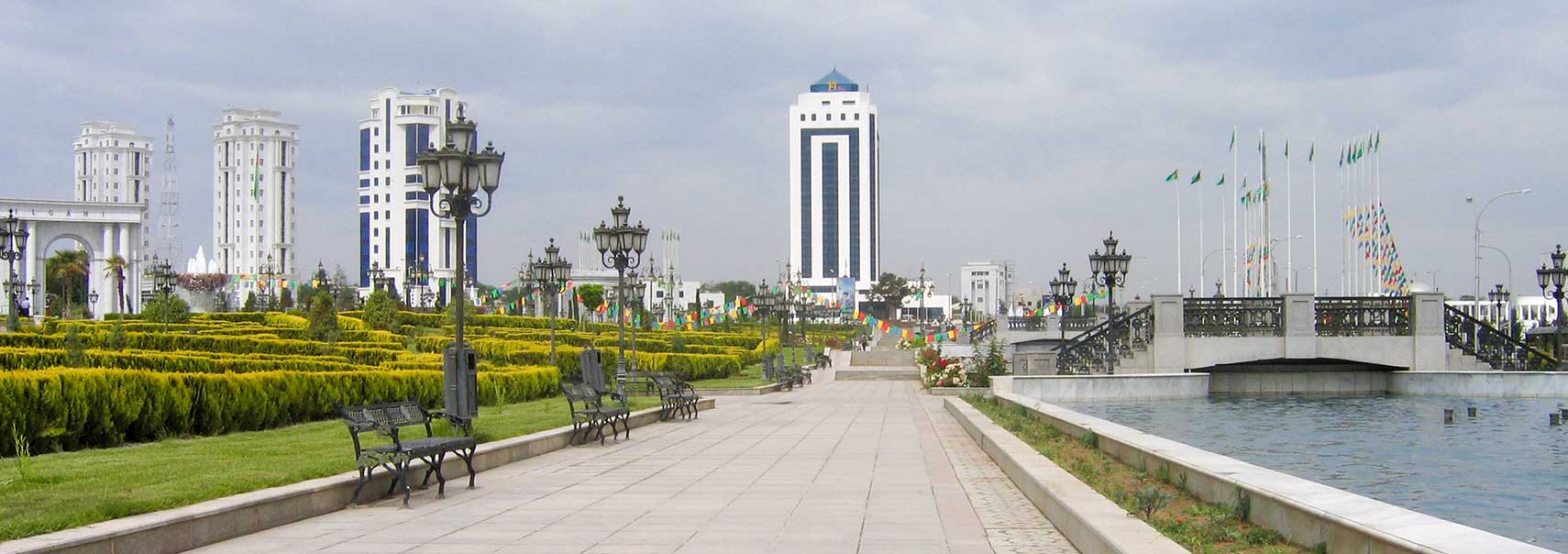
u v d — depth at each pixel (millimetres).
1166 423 29594
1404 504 15164
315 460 14164
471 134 18781
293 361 25422
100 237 114375
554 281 47938
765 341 66375
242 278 142250
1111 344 40281
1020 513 12250
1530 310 101562
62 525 9070
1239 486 9930
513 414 24531
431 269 174500
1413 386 41000
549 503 13055
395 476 13117
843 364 76125
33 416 15664
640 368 47906
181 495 10688
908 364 75875
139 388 17516
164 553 9516
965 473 16203
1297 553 8422
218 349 38125
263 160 191000
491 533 10914
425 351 52750
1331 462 20359
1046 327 76812
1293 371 43469
